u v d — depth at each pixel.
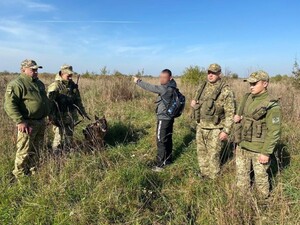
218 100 4.07
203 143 4.40
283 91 10.04
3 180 4.10
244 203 3.41
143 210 3.47
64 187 3.71
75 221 3.23
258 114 3.41
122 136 6.32
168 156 4.93
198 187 4.05
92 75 20.17
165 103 4.77
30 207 3.47
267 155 3.42
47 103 4.41
